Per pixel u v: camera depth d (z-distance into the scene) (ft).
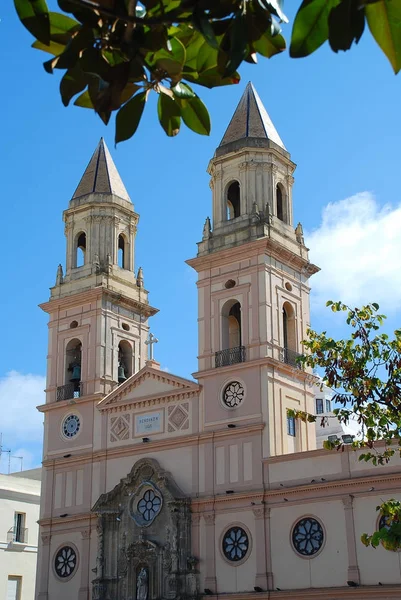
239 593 146.41
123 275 197.77
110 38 20.53
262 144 175.63
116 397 177.58
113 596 161.58
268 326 160.97
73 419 183.83
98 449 176.35
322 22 18.89
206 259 171.01
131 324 195.52
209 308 169.27
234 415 158.81
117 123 21.54
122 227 201.77
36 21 19.34
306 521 144.97
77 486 177.17
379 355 95.55
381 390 94.73
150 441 168.14
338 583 137.80
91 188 201.36
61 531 175.73
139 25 20.36
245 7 19.83
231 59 19.58
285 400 160.04
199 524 156.15
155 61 21.34
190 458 161.79
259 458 152.97
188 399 166.61
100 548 164.66
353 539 138.72
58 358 191.01
